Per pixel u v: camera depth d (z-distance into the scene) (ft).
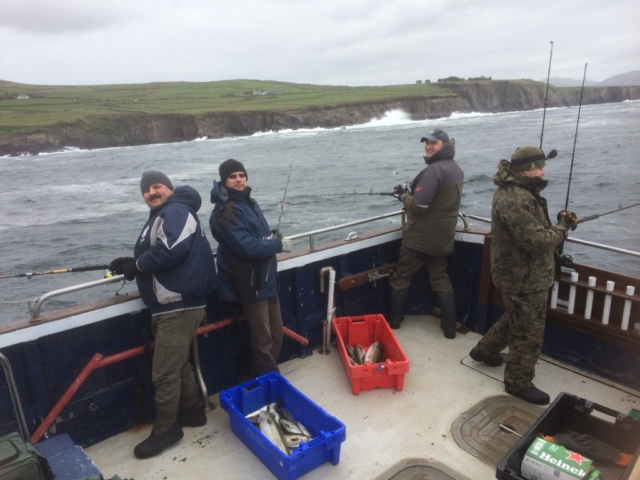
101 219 57.67
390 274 12.57
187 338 8.20
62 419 8.28
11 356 7.65
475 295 12.08
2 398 7.66
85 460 7.14
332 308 11.21
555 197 50.57
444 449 8.13
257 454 8.10
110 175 102.78
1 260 42.50
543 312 8.79
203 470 7.90
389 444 8.30
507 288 8.73
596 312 9.91
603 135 107.04
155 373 8.16
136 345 8.87
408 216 11.48
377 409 9.29
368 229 43.42
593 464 6.47
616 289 9.52
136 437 8.87
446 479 7.45
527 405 9.21
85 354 8.42
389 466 7.76
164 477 7.79
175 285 7.79
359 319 11.40
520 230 8.04
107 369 8.68
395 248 12.90
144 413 9.19
